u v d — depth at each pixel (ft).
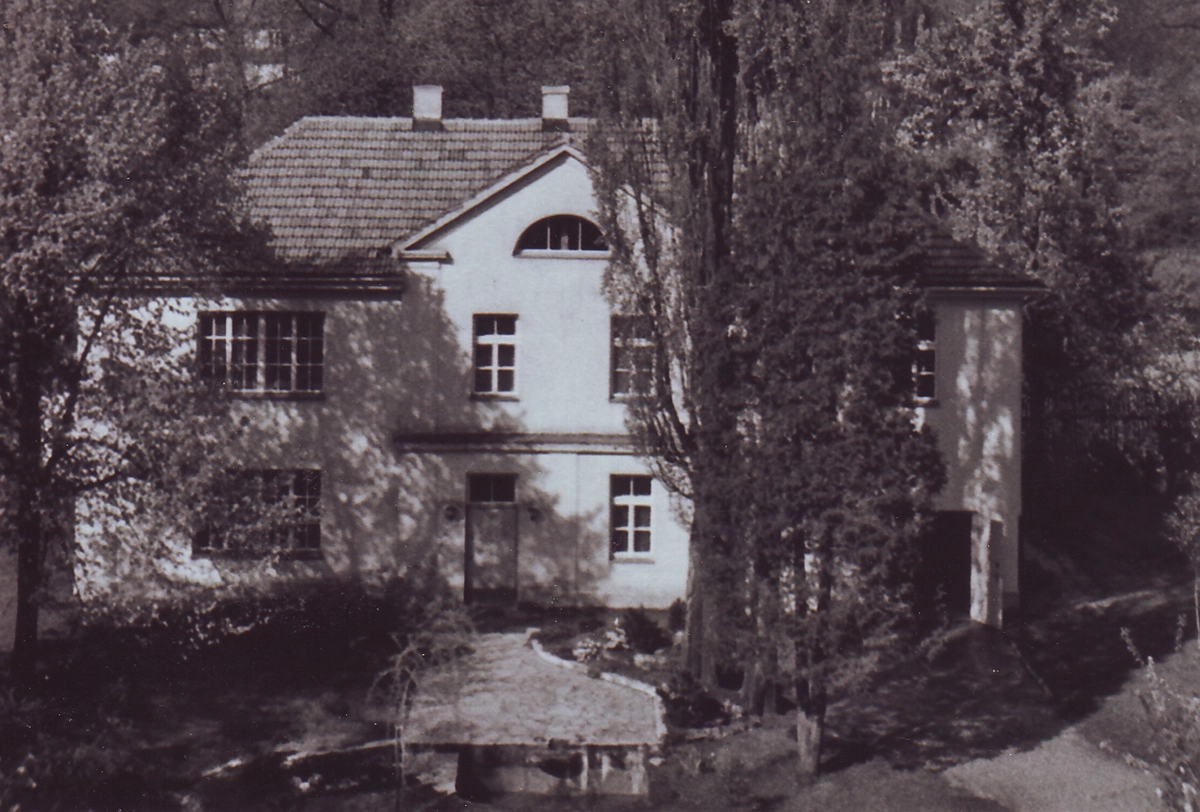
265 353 99.60
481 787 70.85
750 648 70.18
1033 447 121.08
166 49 79.61
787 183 67.46
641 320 82.33
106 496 76.74
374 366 99.30
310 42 167.84
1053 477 123.34
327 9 169.37
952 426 96.89
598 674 83.71
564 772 71.26
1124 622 93.50
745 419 71.20
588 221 99.55
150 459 75.72
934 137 115.34
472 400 99.71
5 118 70.74
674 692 79.51
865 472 66.08
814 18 68.39
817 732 69.62
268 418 99.25
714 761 71.20
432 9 158.20
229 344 99.40
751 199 69.36
